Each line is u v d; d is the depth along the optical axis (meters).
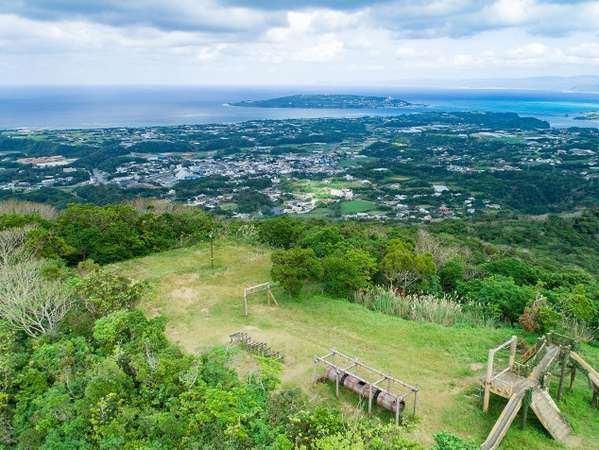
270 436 10.98
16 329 16.52
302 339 17.33
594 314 19.77
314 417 11.03
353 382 13.67
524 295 19.95
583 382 15.12
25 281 18.12
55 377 13.89
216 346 15.21
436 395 13.94
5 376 13.89
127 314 16.17
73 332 16.28
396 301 20.45
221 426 11.33
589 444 12.00
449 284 24.23
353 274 21.41
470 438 11.95
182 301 20.97
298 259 21.25
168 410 12.17
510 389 12.64
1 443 12.19
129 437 11.34
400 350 16.59
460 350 16.56
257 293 21.94
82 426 11.78
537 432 12.34
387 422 12.66
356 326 18.41
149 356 13.70
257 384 13.12
